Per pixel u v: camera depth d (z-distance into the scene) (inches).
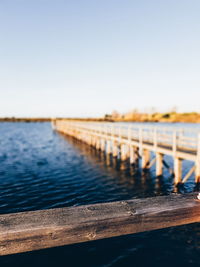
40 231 74.0
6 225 75.1
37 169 571.8
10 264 188.2
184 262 190.4
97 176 497.7
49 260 193.5
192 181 449.1
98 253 204.2
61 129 1904.5
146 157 520.1
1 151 895.7
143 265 187.0
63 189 402.9
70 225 76.4
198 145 336.5
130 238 229.5
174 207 87.7
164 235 235.1
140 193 379.2
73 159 708.7
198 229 245.6
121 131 649.6
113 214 82.4
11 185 427.5
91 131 938.1
